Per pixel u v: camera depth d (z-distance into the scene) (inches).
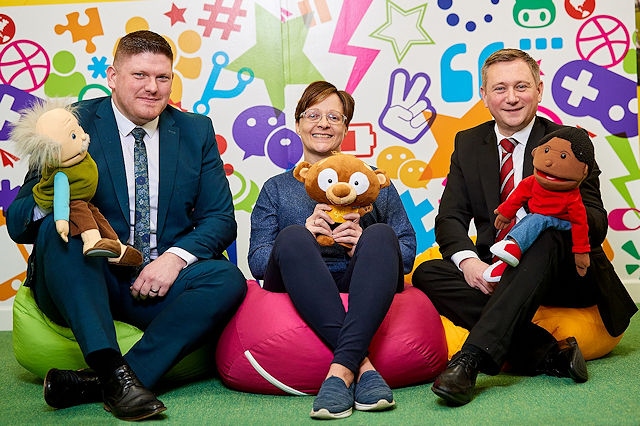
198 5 131.0
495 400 73.9
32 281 83.3
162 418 72.1
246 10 131.3
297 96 131.5
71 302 74.6
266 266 86.3
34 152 74.7
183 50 131.2
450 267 91.5
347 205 85.7
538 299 78.1
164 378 86.5
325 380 71.3
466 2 130.3
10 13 130.7
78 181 77.4
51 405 75.5
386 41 131.1
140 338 84.9
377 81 131.3
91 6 130.3
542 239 78.9
